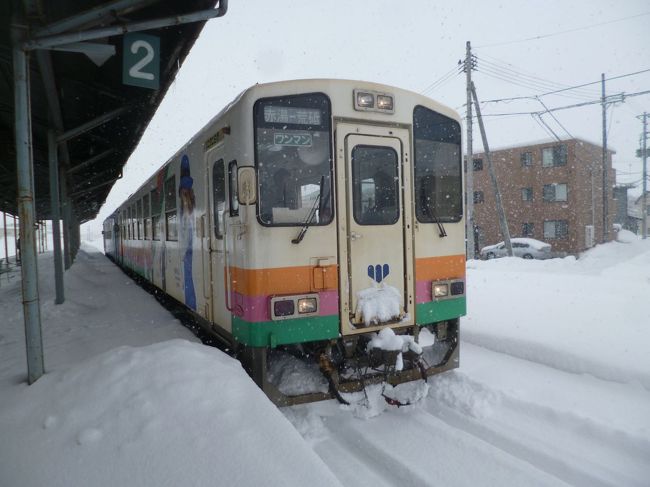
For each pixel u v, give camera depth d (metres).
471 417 3.66
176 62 5.96
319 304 3.69
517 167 28.36
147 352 3.30
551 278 11.42
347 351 3.92
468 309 7.34
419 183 4.20
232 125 3.84
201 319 5.26
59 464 2.34
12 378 3.91
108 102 7.51
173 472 2.19
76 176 13.93
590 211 27.73
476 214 30.02
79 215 26.58
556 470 2.93
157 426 2.51
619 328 5.74
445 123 4.39
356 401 3.79
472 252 17.66
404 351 3.90
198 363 3.12
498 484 2.76
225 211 4.12
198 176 5.13
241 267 3.69
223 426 2.50
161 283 8.02
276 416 2.62
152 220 8.97
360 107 3.88
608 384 4.19
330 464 3.05
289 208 3.68
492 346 5.43
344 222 3.82
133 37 4.80
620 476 2.81
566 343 5.04
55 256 8.22
